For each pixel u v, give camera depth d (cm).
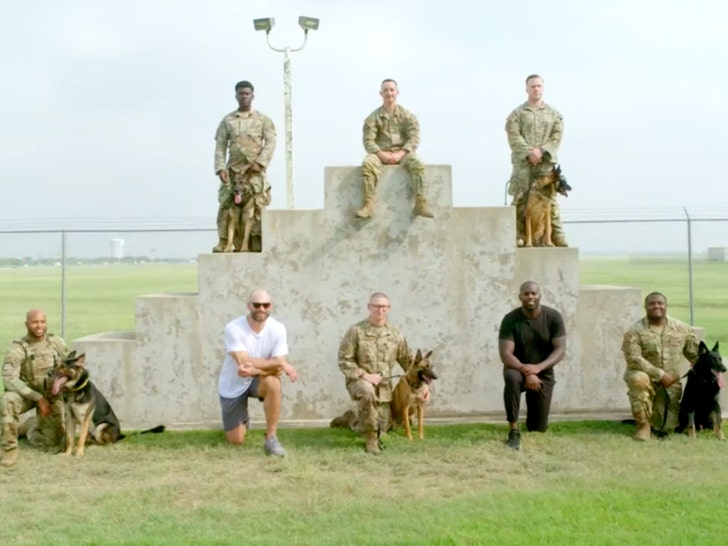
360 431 742
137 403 845
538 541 463
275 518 519
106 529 498
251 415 850
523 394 866
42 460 693
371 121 868
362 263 855
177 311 846
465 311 859
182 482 617
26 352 731
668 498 551
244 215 874
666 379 754
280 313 854
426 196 852
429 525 494
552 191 891
